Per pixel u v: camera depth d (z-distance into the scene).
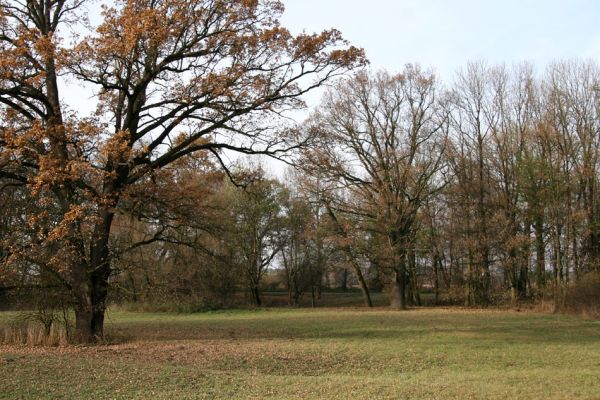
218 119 19.58
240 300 47.78
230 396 10.16
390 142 42.53
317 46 18.55
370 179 42.72
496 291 42.19
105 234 18.39
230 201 45.38
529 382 11.20
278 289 60.94
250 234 46.75
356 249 42.25
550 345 18.03
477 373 12.69
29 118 17.55
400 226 41.06
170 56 18.27
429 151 43.44
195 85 18.56
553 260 39.00
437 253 44.81
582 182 38.03
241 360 14.56
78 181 16.47
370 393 10.22
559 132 39.00
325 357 15.30
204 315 36.81
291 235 51.19
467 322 28.14
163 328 25.77
